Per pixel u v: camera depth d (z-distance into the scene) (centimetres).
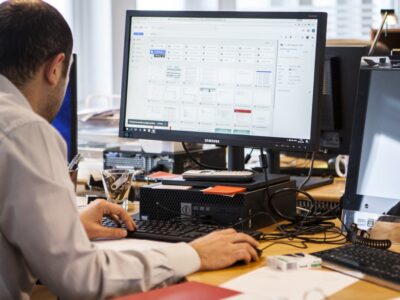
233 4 476
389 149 162
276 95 184
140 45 201
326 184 233
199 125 194
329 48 238
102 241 158
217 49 191
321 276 131
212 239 141
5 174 123
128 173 202
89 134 275
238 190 169
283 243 159
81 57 400
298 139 182
